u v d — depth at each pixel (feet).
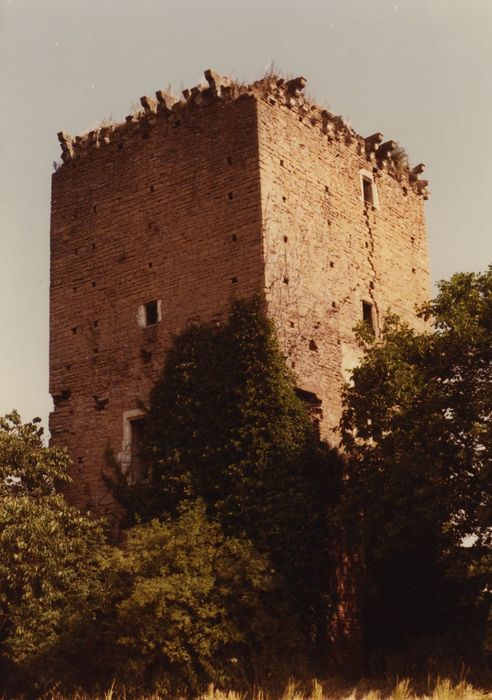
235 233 93.56
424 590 90.38
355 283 104.01
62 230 108.68
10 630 84.89
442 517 80.74
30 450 93.15
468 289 87.76
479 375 84.99
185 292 95.66
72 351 103.50
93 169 107.76
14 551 83.46
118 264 102.27
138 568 76.23
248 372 86.53
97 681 78.18
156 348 96.32
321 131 104.88
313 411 93.20
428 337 88.22
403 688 72.13
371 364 87.30
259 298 89.15
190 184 98.48
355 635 88.43
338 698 73.26
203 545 78.13
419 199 121.49
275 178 95.45
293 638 77.30
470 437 82.02
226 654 74.38
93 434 99.04
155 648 73.15
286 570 81.25
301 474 84.48
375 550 81.46
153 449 89.86
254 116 95.25
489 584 82.79
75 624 79.87
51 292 107.34
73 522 88.12
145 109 103.91
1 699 84.07
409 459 81.15
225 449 85.51
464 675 76.38
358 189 109.09
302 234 97.19
